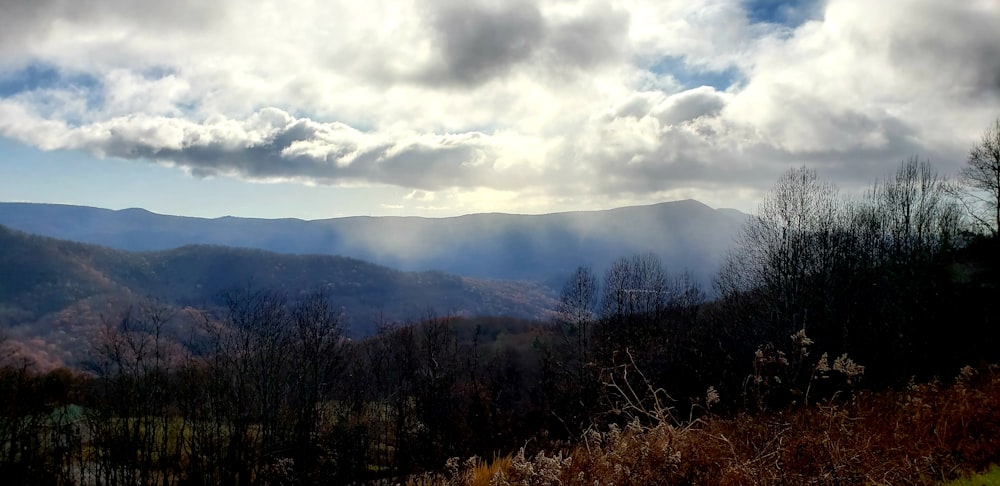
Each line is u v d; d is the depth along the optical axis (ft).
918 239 106.22
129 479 84.02
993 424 26.55
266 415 99.50
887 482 20.43
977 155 90.53
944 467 22.45
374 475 84.69
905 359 74.95
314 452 90.79
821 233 113.60
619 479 22.80
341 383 122.21
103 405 92.99
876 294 101.14
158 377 99.14
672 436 24.34
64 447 88.17
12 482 77.20
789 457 22.98
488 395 118.83
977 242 88.38
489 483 25.79
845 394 38.93
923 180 115.55
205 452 92.12
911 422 28.27
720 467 22.45
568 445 38.14
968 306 81.05
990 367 47.52
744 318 120.57
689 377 89.86
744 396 32.32
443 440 93.45
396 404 118.52
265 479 87.04
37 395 92.17
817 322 102.89
